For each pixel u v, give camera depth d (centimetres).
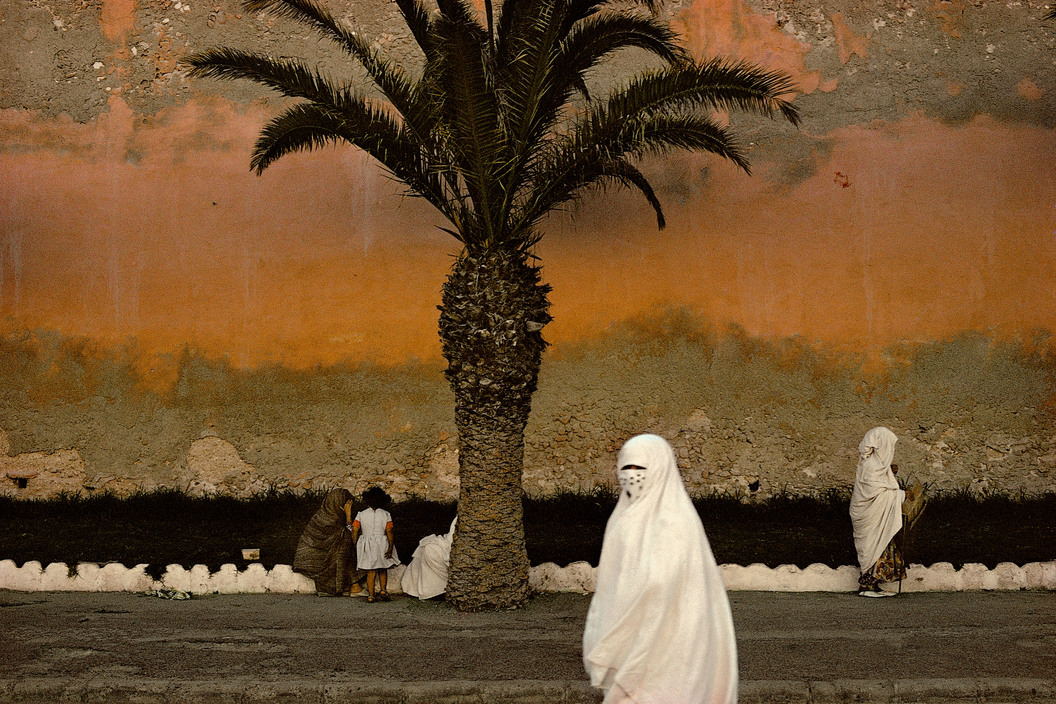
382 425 1372
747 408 1358
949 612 930
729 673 438
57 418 1397
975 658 766
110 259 1407
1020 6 1399
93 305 1404
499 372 948
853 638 830
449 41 850
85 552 1142
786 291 1366
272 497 1349
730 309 1365
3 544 1173
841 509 1295
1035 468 1352
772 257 1370
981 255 1371
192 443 1383
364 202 1391
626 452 461
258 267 1394
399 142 955
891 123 1380
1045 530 1205
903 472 1348
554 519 1250
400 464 1366
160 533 1214
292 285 1389
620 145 941
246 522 1261
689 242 1370
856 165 1378
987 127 1383
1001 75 1389
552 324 1370
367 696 704
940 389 1359
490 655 787
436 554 1011
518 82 923
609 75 1369
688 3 1389
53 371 1402
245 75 986
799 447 1352
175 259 1401
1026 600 992
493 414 956
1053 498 1335
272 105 1404
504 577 959
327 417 1375
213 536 1205
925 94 1384
